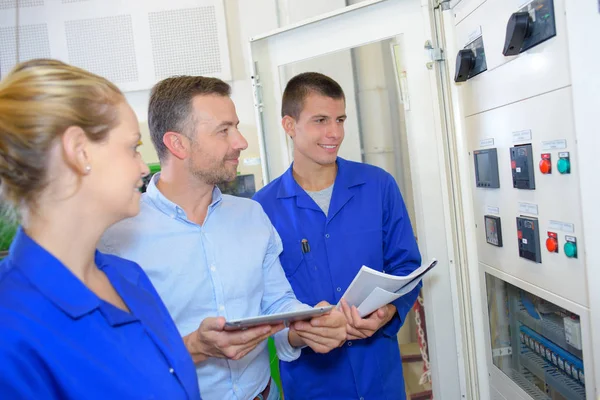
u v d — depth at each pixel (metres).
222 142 1.21
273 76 2.21
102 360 0.69
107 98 0.74
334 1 2.80
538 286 1.29
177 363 0.81
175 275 1.18
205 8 2.84
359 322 1.32
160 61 2.87
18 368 0.60
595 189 1.02
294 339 1.39
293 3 2.80
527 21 1.17
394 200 1.69
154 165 2.51
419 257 1.66
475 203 1.63
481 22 1.41
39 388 0.61
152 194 1.24
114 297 0.83
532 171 1.25
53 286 0.68
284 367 1.68
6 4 2.83
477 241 1.65
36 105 0.66
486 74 1.44
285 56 2.14
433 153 1.83
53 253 0.72
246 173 2.82
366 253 1.62
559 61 1.08
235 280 1.24
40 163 0.67
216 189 1.33
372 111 2.59
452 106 1.67
